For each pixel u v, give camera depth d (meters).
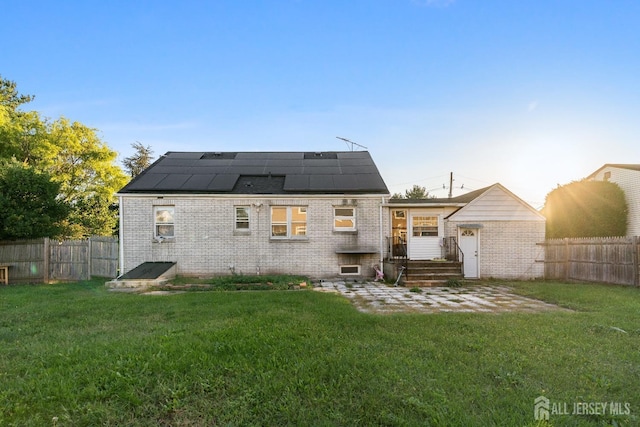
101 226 20.92
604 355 4.06
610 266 11.02
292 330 5.00
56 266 13.23
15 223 12.47
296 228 13.37
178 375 3.42
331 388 3.17
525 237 13.01
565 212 16.58
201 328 5.18
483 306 7.48
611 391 3.20
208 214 13.12
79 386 3.23
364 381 3.31
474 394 3.10
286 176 14.30
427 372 3.54
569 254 12.48
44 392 3.11
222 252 13.11
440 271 11.76
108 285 10.48
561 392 3.15
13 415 2.77
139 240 13.02
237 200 13.20
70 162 21.95
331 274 13.13
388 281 12.33
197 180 13.80
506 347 4.31
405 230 13.72
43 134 19.98
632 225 16.00
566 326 5.35
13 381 3.34
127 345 4.30
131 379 3.29
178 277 12.68
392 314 6.43
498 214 13.11
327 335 4.80
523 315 6.20
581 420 2.72
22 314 6.39
